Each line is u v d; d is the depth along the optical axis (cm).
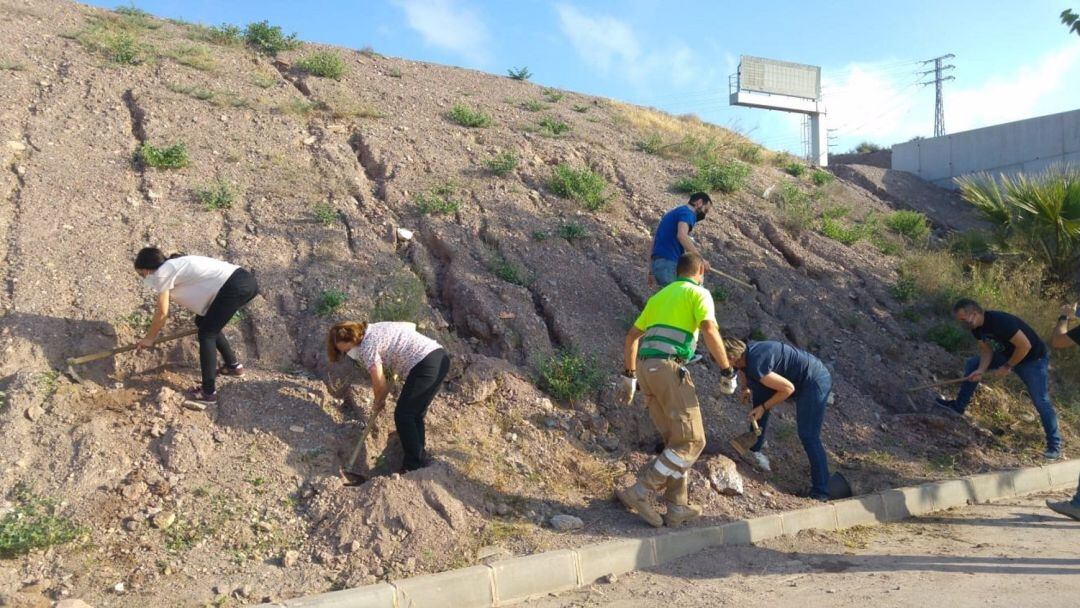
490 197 945
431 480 538
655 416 579
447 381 660
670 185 1132
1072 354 945
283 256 759
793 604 458
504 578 477
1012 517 654
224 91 1047
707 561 538
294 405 601
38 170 788
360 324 572
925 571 515
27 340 596
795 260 1041
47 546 457
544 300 798
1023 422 829
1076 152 1496
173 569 457
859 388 841
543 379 694
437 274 811
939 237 1330
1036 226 1119
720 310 870
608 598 479
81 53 1053
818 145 2241
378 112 1102
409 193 914
